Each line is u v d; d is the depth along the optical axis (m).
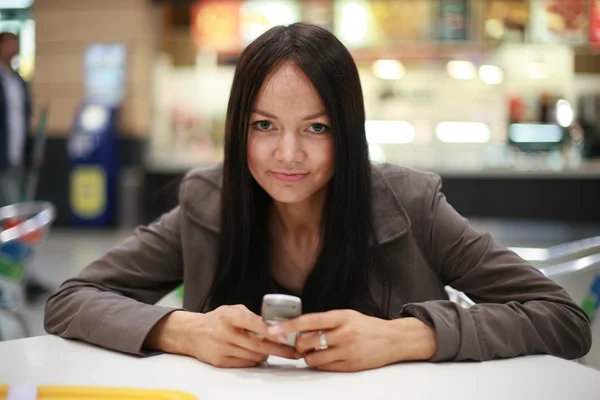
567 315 1.11
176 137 7.98
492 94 7.80
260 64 1.08
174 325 1.04
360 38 7.23
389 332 0.98
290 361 1.02
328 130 1.11
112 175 7.30
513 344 1.03
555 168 6.54
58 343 1.10
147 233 1.39
